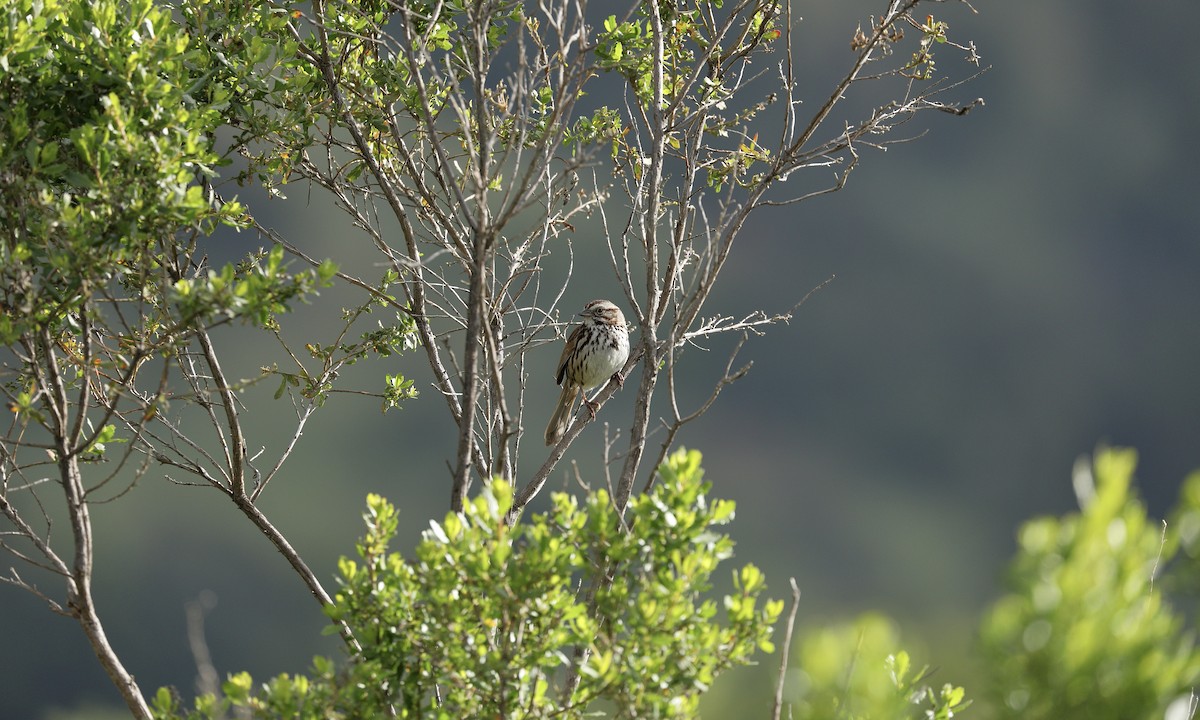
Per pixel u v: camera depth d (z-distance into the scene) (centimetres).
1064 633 580
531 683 841
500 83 1211
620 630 827
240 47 1181
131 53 1001
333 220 5544
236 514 5288
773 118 4750
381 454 5709
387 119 1240
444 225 1176
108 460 1109
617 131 1274
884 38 1247
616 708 880
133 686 1017
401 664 841
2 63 960
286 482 5478
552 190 1273
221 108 1141
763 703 907
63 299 983
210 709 830
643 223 1206
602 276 5506
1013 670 590
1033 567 593
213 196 1169
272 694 816
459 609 821
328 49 1271
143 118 1004
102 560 5062
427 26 1145
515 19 1221
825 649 620
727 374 942
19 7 1019
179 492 5244
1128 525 588
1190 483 616
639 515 831
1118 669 577
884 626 624
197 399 1139
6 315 938
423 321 1295
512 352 1286
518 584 802
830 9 6744
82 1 1026
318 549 5412
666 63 1276
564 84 980
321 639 5197
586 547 834
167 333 955
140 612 5053
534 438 5059
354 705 821
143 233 962
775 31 1277
